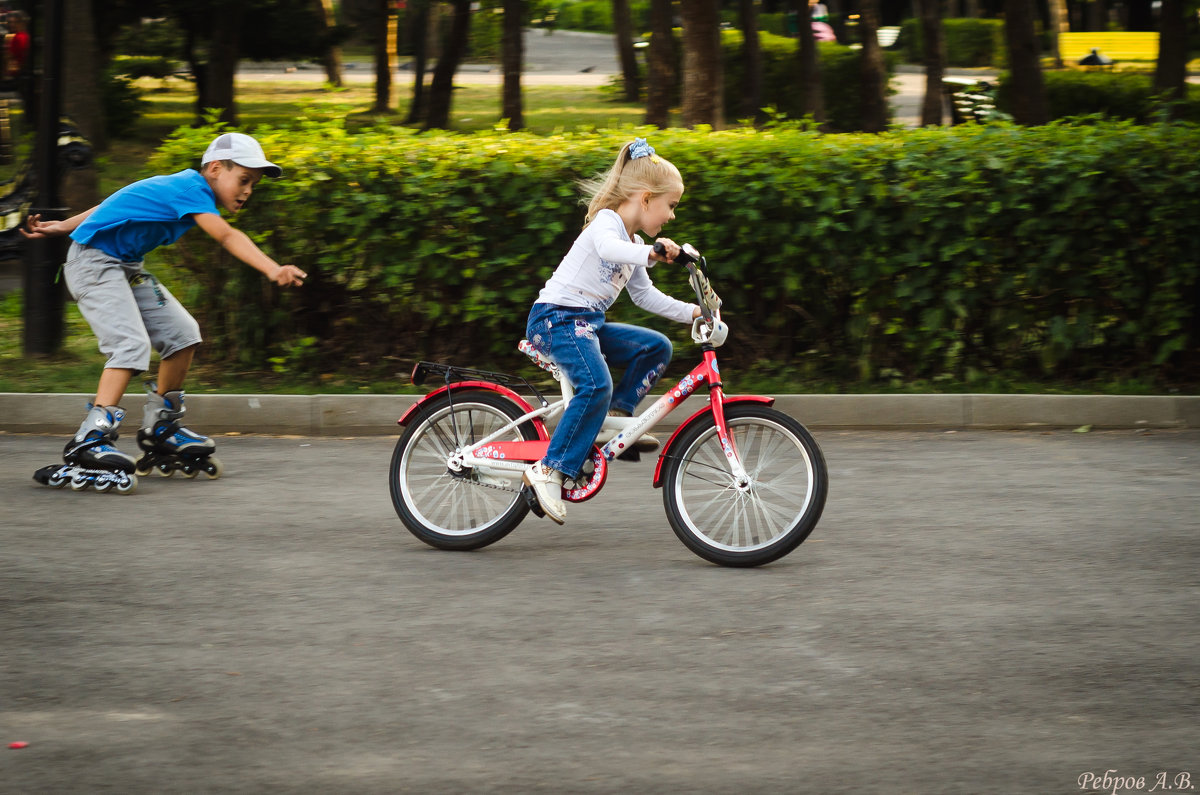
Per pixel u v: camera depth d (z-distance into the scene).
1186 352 14.20
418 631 7.17
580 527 9.47
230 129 14.27
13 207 19.80
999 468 11.24
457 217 13.65
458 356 14.48
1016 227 13.65
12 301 17.64
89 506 9.90
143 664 6.65
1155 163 13.30
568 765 5.49
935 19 35.34
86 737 5.76
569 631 7.18
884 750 5.64
